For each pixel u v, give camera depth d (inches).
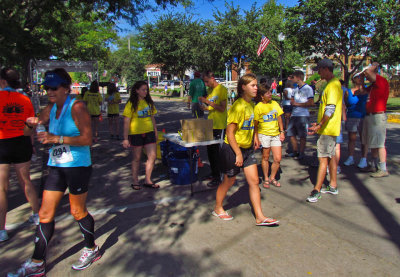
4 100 140.6
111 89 402.9
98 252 130.0
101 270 123.0
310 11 567.5
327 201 185.8
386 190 200.7
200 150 334.6
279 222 160.1
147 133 208.5
